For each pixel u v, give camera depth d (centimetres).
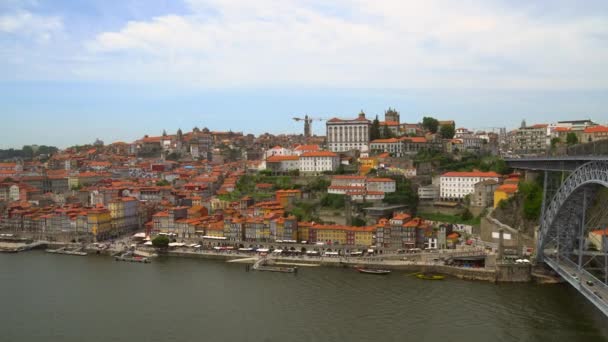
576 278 14912
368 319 15825
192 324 15875
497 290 18338
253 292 18850
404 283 19512
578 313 15875
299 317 16200
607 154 15625
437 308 16575
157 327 15712
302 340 14488
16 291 19450
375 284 19450
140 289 19550
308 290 18912
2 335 15275
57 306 17700
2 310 17375
